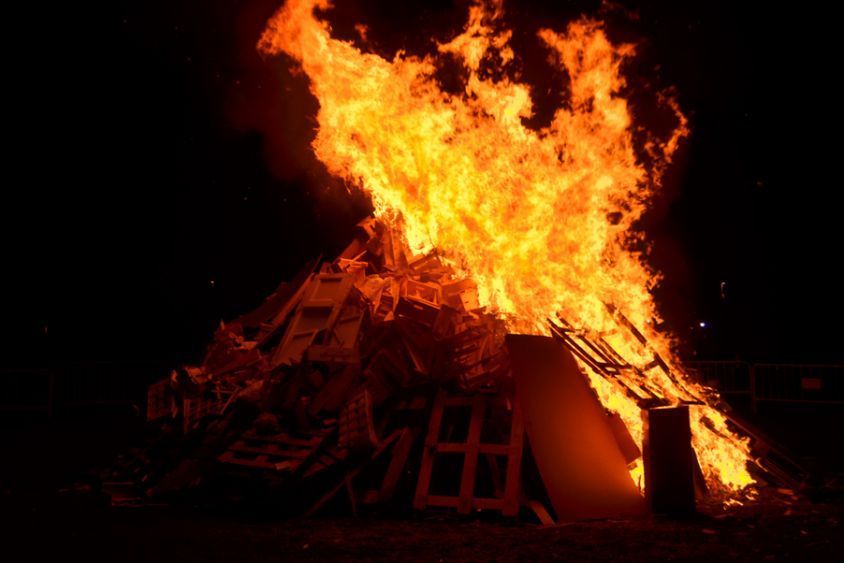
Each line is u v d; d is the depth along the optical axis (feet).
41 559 17.58
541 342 24.84
